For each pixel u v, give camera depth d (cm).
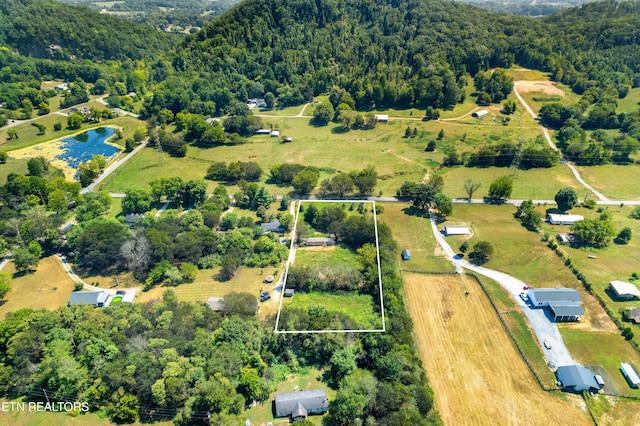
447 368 8294
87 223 11869
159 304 9144
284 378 7988
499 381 8006
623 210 13550
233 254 11188
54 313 8294
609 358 8412
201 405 6812
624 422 7225
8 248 11406
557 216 12938
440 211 13250
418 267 11188
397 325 8688
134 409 6831
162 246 10931
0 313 9462
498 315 9544
